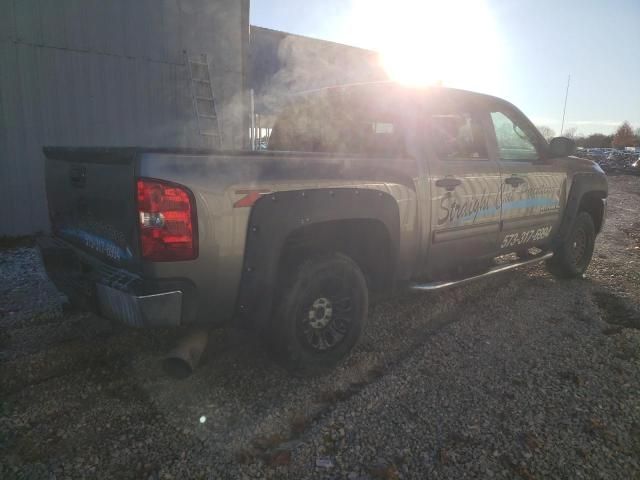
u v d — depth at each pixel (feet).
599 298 16.11
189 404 9.41
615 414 9.24
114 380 10.27
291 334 9.78
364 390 9.92
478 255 13.94
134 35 26.22
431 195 12.03
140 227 7.97
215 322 9.07
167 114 27.96
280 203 9.15
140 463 7.72
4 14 22.58
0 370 10.43
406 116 12.11
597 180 18.12
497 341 12.48
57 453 7.91
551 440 8.41
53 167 11.50
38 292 15.53
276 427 8.73
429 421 8.91
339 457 7.93
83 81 25.07
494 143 14.33
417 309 14.76
